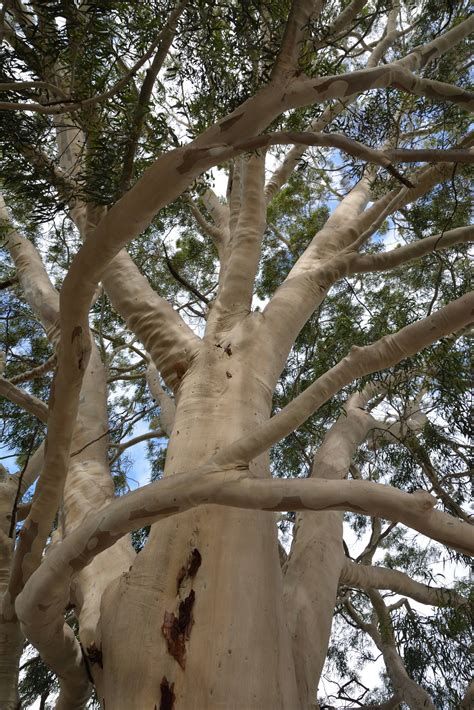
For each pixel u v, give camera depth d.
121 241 3.07
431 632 7.57
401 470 7.86
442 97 3.48
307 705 3.87
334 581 4.94
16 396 5.29
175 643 3.47
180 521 3.94
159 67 4.10
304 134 2.95
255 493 2.67
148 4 4.18
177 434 4.49
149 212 2.99
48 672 7.79
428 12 6.21
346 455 6.27
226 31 4.75
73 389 3.42
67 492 5.36
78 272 3.17
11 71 4.10
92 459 5.65
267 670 3.45
